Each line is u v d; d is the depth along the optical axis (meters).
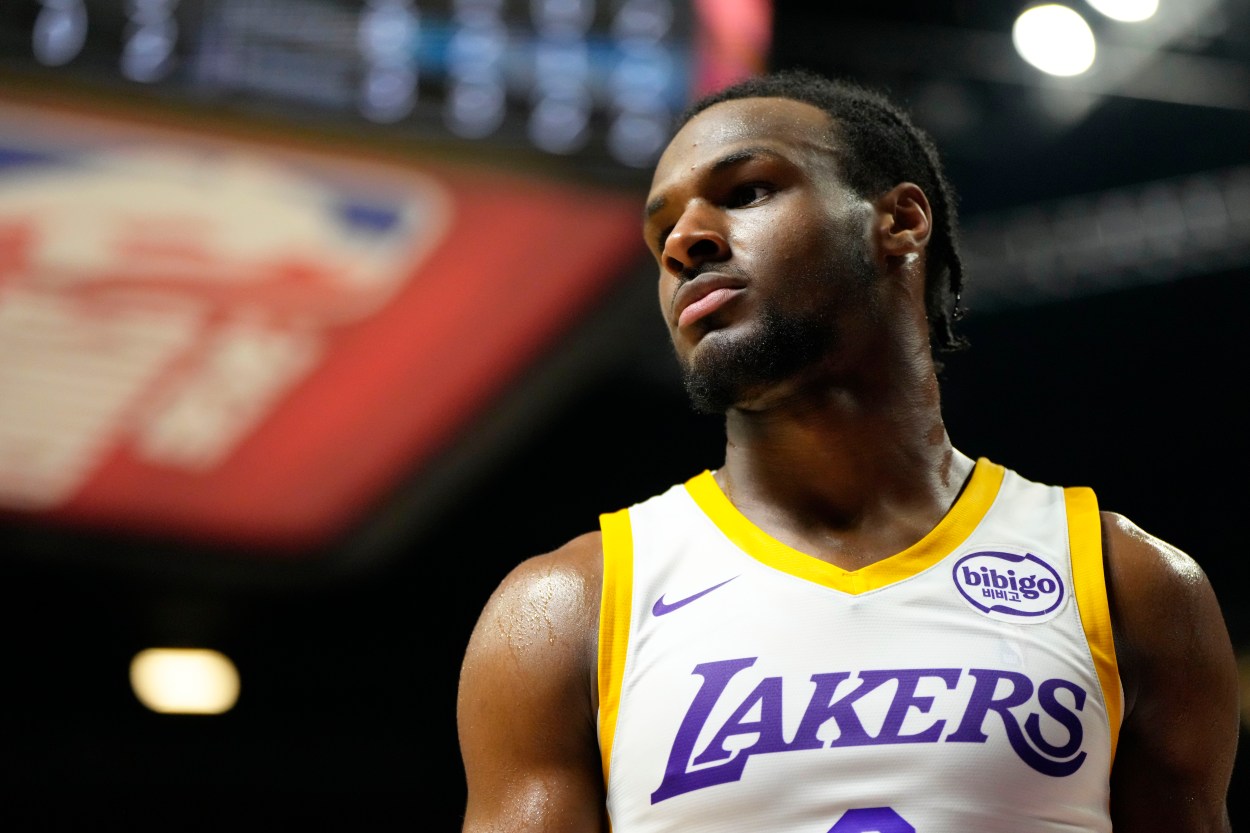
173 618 18.25
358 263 13.75
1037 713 3.27
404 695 19.55
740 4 14.30
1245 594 19.59
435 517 14.85
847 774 3.20
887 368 3.94
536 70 13.76
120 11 13.04
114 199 13.17
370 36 13.49
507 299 14.11
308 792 18.56
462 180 13.74
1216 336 19.20
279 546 14.65
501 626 3.64
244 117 13.23
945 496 3.87
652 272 14.11
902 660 3.34
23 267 13.00
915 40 16.08
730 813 3.21
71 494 13.93
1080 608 3.49
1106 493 20.45
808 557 3.58
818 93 4.42
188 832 18.03
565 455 18.12
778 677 3.33
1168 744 3.48
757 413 3.91
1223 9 15.76
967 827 3.13
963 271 4.68
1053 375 19.66
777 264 3.79
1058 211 18.30
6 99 12.84
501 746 3.50
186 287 13.38
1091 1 15.76
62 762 17.98
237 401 13.83
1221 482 20.12
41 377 13.26
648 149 13.80
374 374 14.09
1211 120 17.30
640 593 3.59
